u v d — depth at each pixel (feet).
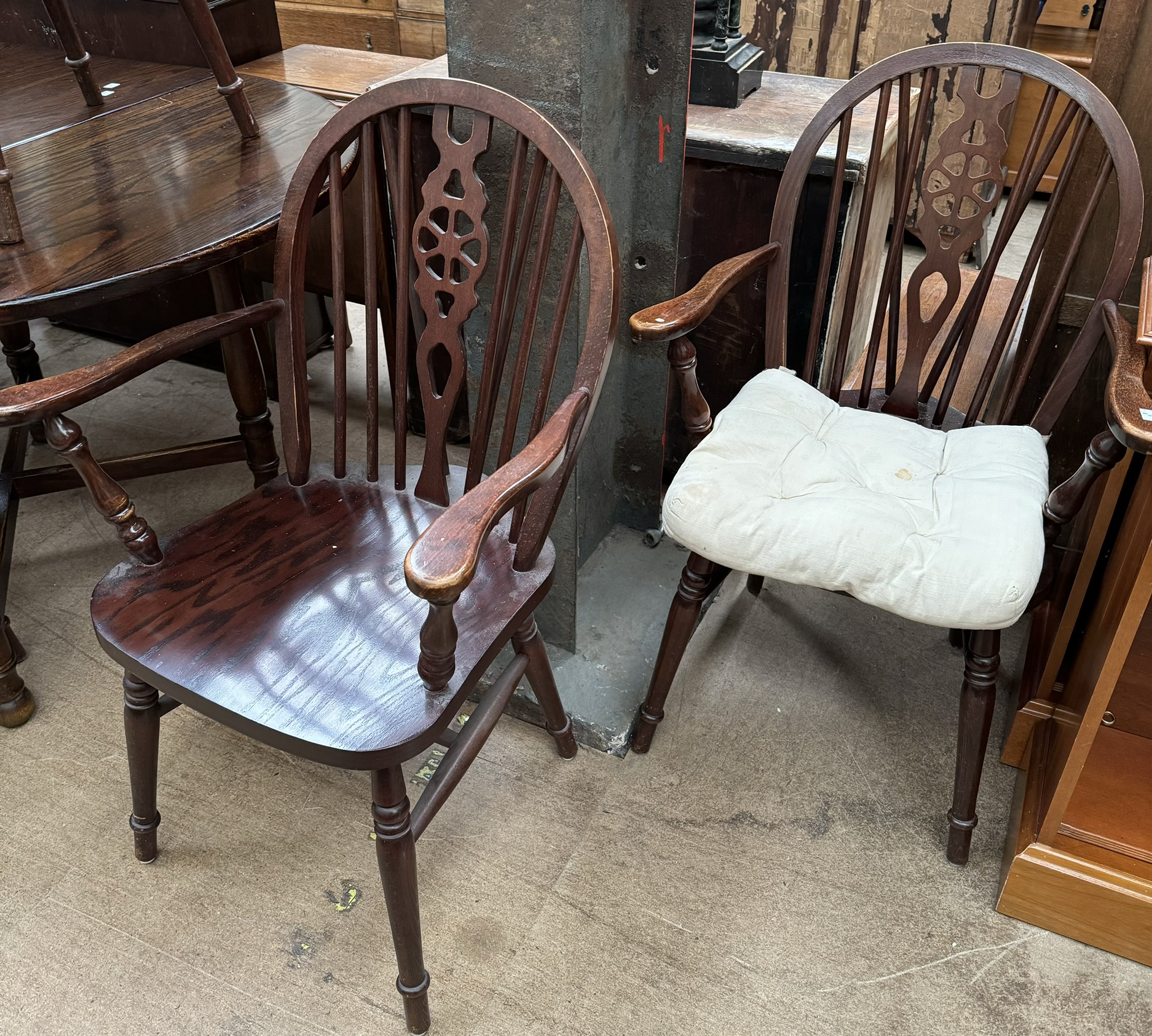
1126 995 4.01
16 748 5.03
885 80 4.45
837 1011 3.95
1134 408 3.18
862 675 5.50
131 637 3.56
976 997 4.00
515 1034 3.85
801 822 4.70
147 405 7.88
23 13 7.80
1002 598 3.63
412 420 7.52
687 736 5.13
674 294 5.26
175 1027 3.87
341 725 3.24
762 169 5.47
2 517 5.58
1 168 4.22
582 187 3.54
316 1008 3.94
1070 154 4.23
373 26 10.61
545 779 4.91
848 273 6.04
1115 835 4.09
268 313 4.04
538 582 3.87
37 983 4.01
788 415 4.57
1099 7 10.31
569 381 4.71
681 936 4.22
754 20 9.94
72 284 4.02
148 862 4.48
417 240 3.92
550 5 3.81
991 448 4.35
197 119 5.89
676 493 4.07
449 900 4.34
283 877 4.43
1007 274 9.70
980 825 4.68
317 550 4.01
